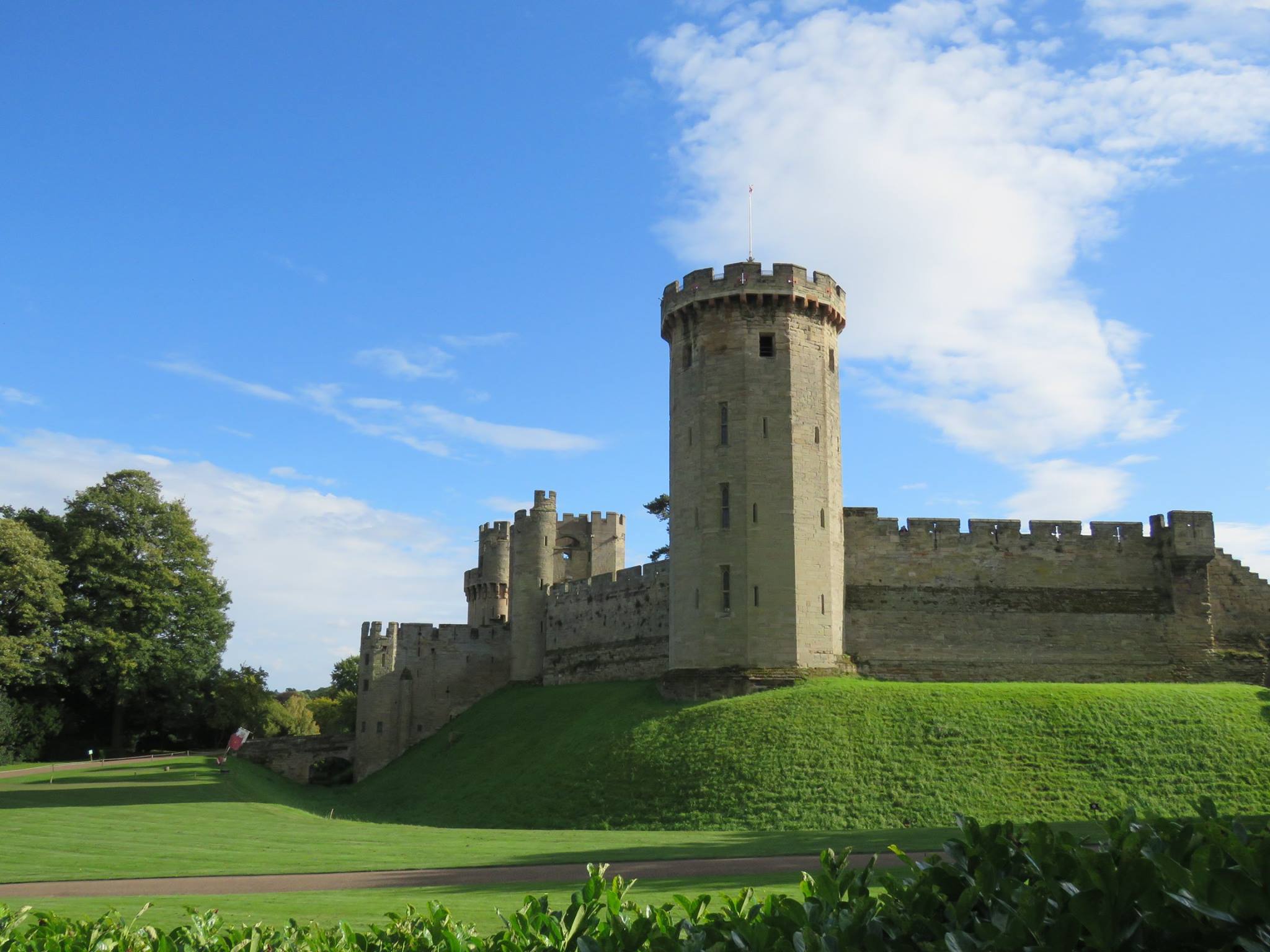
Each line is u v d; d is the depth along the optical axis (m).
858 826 46.12
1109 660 67.31
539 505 94.38
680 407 67.25
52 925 12.22
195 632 88.81
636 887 26.09
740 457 64.19
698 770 52.88
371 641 94.00
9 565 77.75
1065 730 53.31
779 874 28.61
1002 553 68.88
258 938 11.70
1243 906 7.78
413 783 72.88
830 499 65.44
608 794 53.53
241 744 73.94
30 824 42.72
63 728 85.31
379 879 29.83
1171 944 7.98
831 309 67.88
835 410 67.69
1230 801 46.88
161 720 92.19
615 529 103.88
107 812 47.75
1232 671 66.94
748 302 65.94
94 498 86.75
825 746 52.78
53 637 80.56
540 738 69.44
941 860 10.16
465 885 28.11
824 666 62.66
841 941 8.80
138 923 21.14
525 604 92.75
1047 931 8.16
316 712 138.38
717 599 63.09
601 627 84.44
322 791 82.31
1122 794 47.78
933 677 66.56
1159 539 69.44
